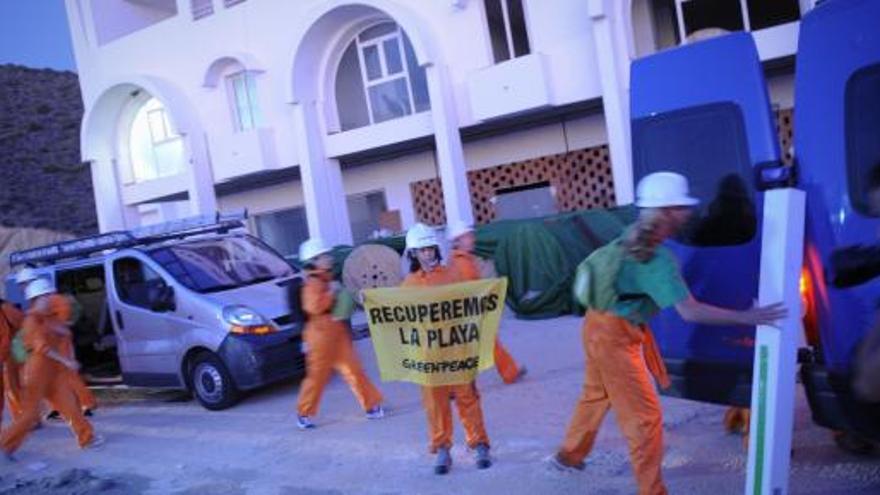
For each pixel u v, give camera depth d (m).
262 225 22.98
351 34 19.12
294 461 7.35
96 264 11.05
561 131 17.91
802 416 6.32
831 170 4.48
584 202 17.89
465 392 6.27
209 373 9.84
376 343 6.38
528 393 8.23
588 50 15.86
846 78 4.42
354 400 9.18
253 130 20.08
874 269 4.29
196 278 10.24
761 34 13.85
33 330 8.72
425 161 19.91
